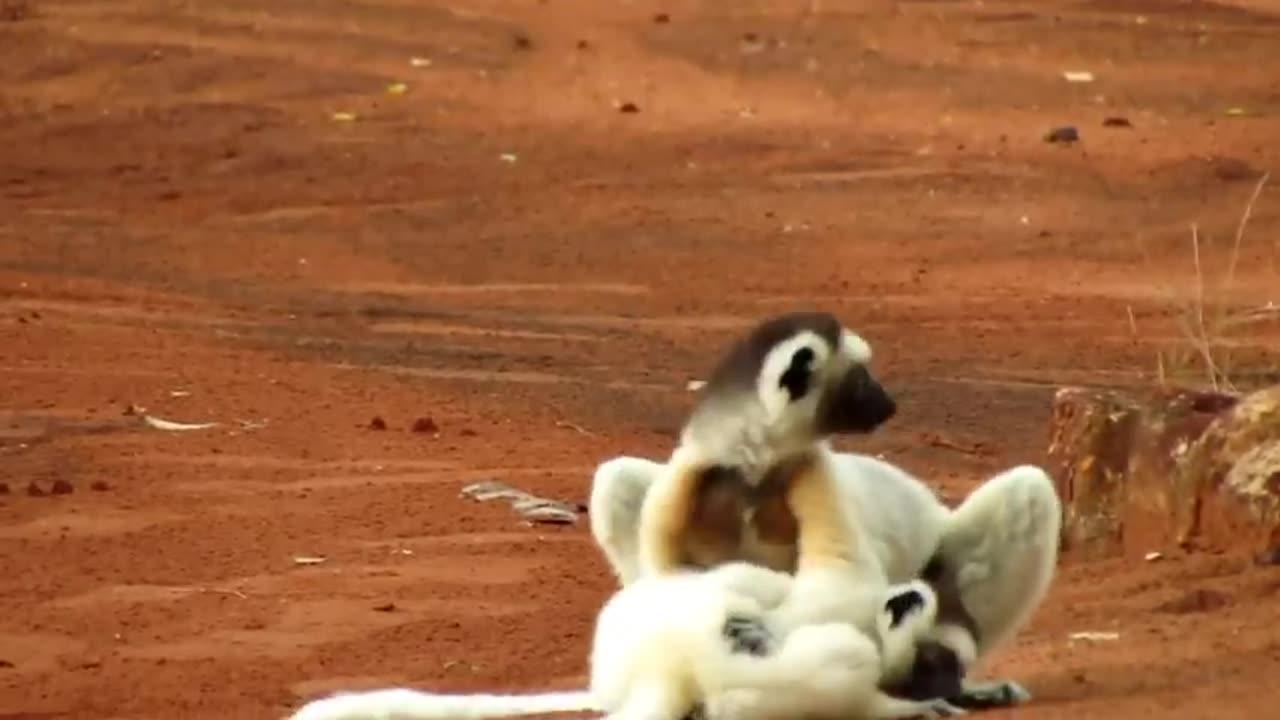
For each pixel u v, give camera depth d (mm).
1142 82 108812
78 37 113375
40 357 62188
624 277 78625
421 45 114875
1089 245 82750
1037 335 69000
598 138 100188
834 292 76188
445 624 39469
